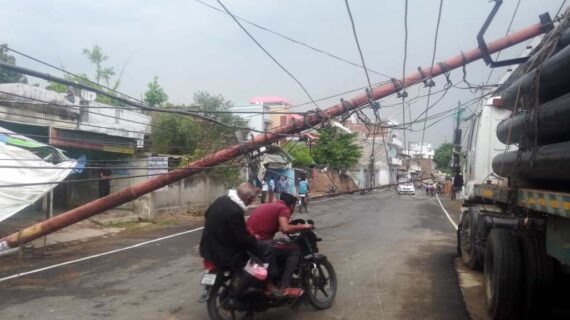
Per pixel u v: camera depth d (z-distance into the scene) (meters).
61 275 8.91
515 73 8.46
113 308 6.71
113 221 17.39
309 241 6.61
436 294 7.54
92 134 17.56
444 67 12.63
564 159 4.30
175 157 20.52
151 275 8.88
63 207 19.19
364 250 11.68
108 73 32.91
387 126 13.45
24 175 11.16
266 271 5.71
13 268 9.65
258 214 6.40
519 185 6.07
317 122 13.38
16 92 15.27
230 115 29.11
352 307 6.77
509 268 5.97
